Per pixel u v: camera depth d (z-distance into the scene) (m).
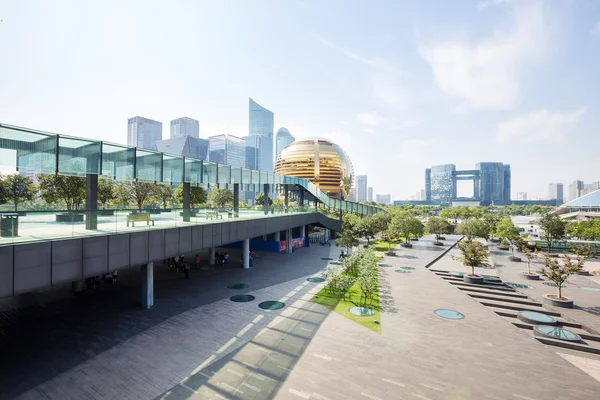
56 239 12.16
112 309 18.94
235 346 14.27
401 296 22.48
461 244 29.20
